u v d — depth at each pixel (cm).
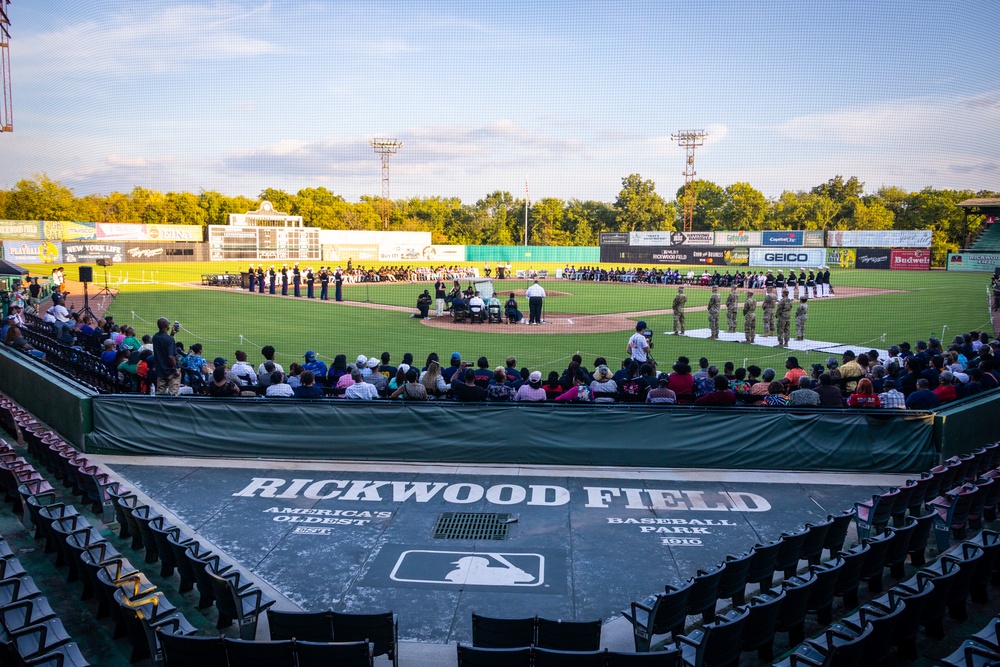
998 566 742
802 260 6278
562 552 808
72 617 680
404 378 1239
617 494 986
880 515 816
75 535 721
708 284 5138
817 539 736
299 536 850
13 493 938
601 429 1095
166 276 5147
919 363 1298
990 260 6159
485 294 3061
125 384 1406
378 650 557
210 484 1027
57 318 2275
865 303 3809
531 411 1100
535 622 543
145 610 600
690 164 7069
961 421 1095
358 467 1099
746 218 7219
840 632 539
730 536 852
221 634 645
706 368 1371
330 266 6181
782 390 1154
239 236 6231
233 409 1139
